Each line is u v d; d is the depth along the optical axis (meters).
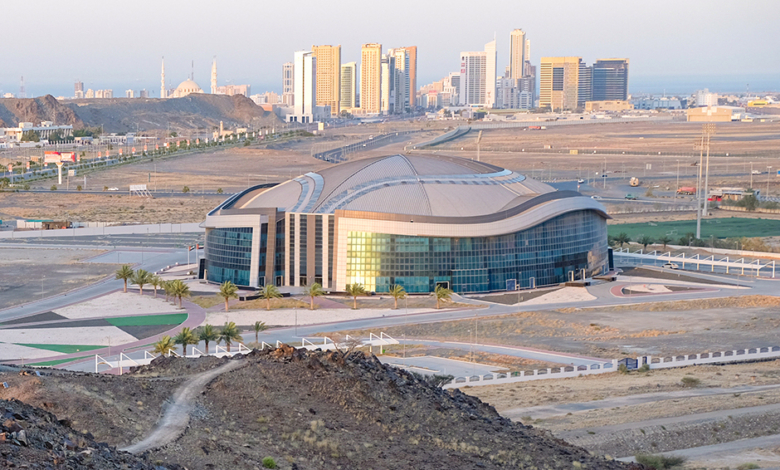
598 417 86.75
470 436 64.25
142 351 131.12
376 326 149.62
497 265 183.12
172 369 73.00
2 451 39.78
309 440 56.81
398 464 55.78
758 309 161.12
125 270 181.25
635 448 77.75
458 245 180.62
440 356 127.19
